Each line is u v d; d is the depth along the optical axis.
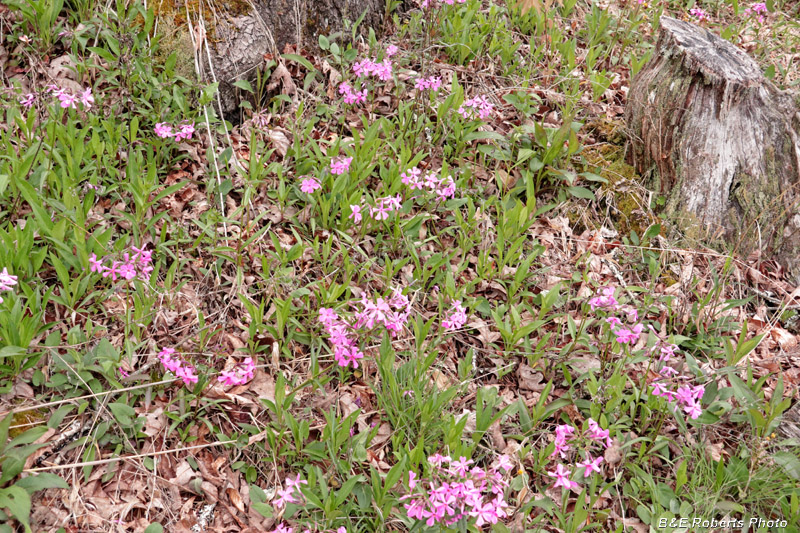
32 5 3.48
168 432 2.59
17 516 2.01
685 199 4.02
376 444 2.79
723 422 3.05
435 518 2.21
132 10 3.65
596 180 4.03
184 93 3.75
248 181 3.41
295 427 2.58
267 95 4.14
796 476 2.78
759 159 3.91
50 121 3.19
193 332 2.96
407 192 3.72
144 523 2.35
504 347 3.30
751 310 3.78
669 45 4.03
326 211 3.45
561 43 4.98
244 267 3.26
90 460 2.41
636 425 3.07
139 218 3.13
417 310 3.35
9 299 2.54
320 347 3.03
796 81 5.12
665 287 3.78
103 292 2.83
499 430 2.92
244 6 3.99
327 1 4.43
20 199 3.08
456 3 4.98
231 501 2.52
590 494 2.58
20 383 2.51
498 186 4.00
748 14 6.37
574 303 3.57
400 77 4.42
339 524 2.44
